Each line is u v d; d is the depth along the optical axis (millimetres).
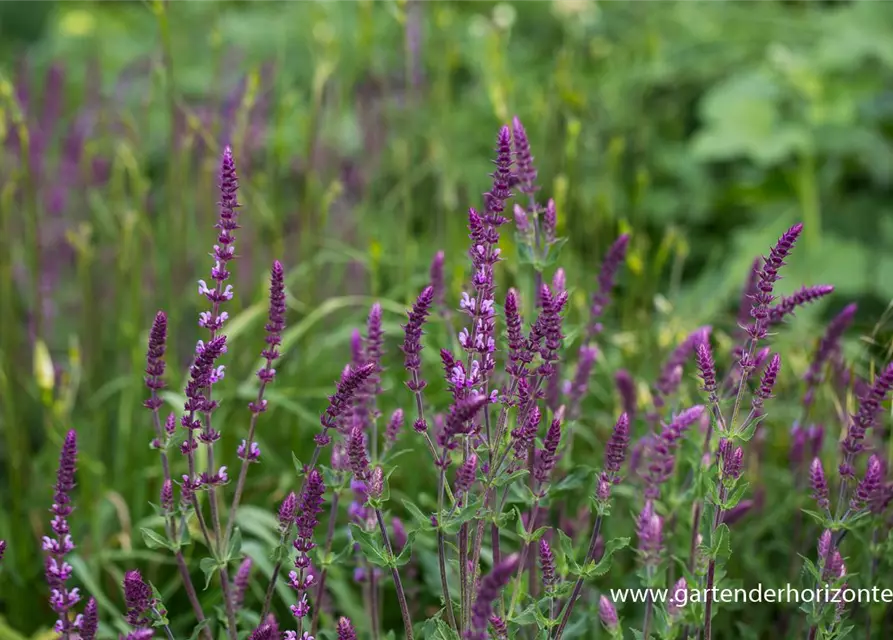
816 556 3334
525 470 2420
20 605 3736
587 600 3199
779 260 2400
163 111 6059
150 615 2510
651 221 6520
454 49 5316
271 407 4094
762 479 3711
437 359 3750
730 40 7539
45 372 3688
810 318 5172
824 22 7324
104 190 5262
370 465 2627
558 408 3105
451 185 4477
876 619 3057
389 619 3535
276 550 2510
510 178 2803
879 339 3418
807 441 3309
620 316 4832
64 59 6562
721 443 2504
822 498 2576
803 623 3150
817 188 6793
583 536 3176
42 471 4145
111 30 7871
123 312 4734
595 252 4457
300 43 6699
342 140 5367
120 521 3949
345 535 3371
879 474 2461
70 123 5418
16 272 4945
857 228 6613
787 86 6945
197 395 2428
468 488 2420
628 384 3258
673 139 7160
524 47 7191
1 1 8906
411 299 3895
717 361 3777
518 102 6125
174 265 4375
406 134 4820
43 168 5062
